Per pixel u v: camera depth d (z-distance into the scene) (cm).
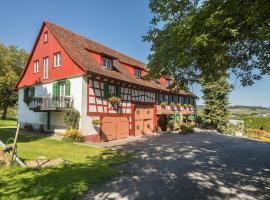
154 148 1773
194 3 1057
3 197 692
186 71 1301
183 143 2092
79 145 1750
